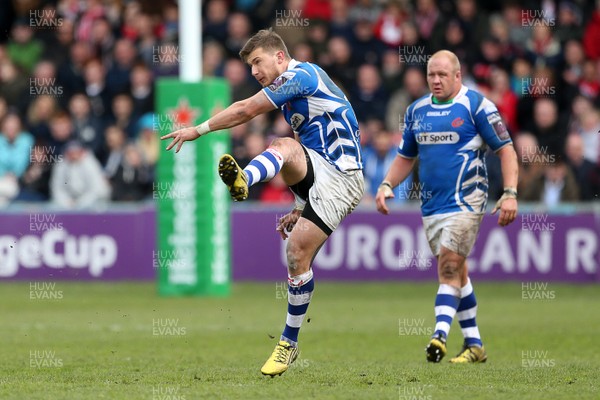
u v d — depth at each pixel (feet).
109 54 194.90
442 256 83.10
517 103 176.24
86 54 195.11
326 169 69.21
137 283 165.68
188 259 144.36
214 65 184.34
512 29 183.83
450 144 83.25
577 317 120.16
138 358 85.40
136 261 168.86
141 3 198.49
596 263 157.99
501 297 143.23
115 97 189.16
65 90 193.16
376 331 107.04
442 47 182.39
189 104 139.85
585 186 165.89
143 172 176.76
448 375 73.61
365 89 178.09
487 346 95.30
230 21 190.29
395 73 180.75
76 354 88.02
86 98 185.57
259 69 70.54
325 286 159.02
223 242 146.10
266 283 164.55
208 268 144.25
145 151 177.58
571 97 177.17
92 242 169.07
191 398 61.67
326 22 189.57
